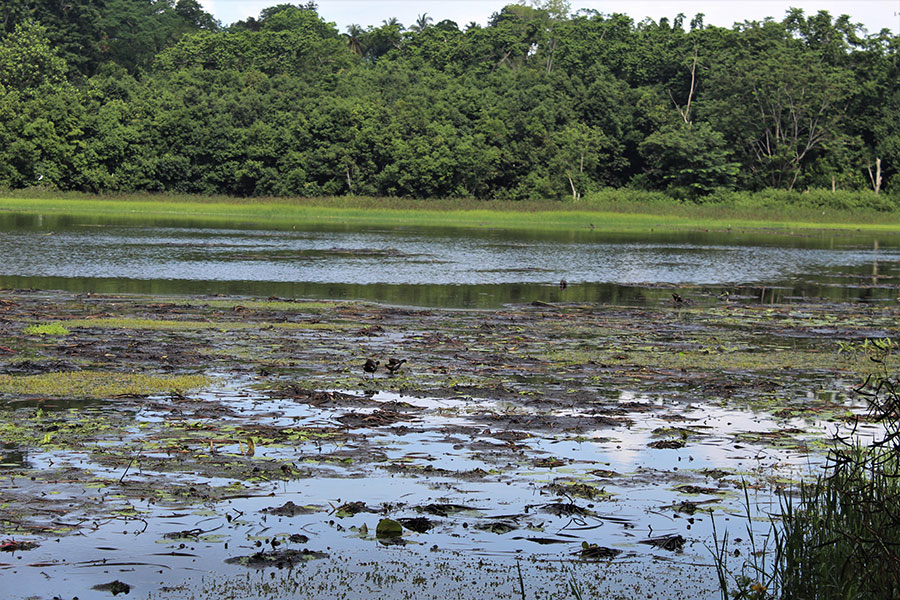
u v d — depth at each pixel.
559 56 109.88
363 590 6.76
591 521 8.23
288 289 26.42
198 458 9.61
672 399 13.17
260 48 109.06
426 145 84.25
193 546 7.46
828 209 84.75
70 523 7.82
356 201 80.00
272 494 8.65
